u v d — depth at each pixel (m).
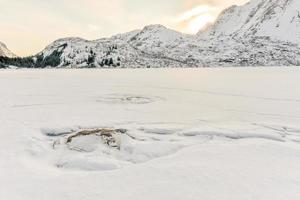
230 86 26.92
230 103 16.48
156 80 36.59
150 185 5.49
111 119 11.88
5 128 10.29
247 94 20.61
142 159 7.39
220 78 39.88
